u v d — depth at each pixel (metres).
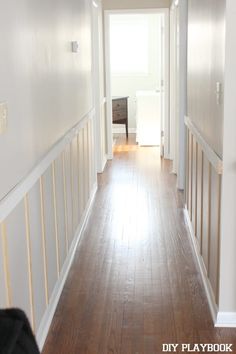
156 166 7.14
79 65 4.44
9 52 2.16
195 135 3.97
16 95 2.27
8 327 1.20
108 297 3.26
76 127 4.18
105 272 3.65
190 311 3.06
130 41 9.77
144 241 4.24
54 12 3.23
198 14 3.75
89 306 3.15
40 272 2.76
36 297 2.65
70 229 3.86
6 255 2.08
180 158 5.77
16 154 2.27
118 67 9.89
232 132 2.62
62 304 3.18
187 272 3.62
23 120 2.40
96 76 6.52
